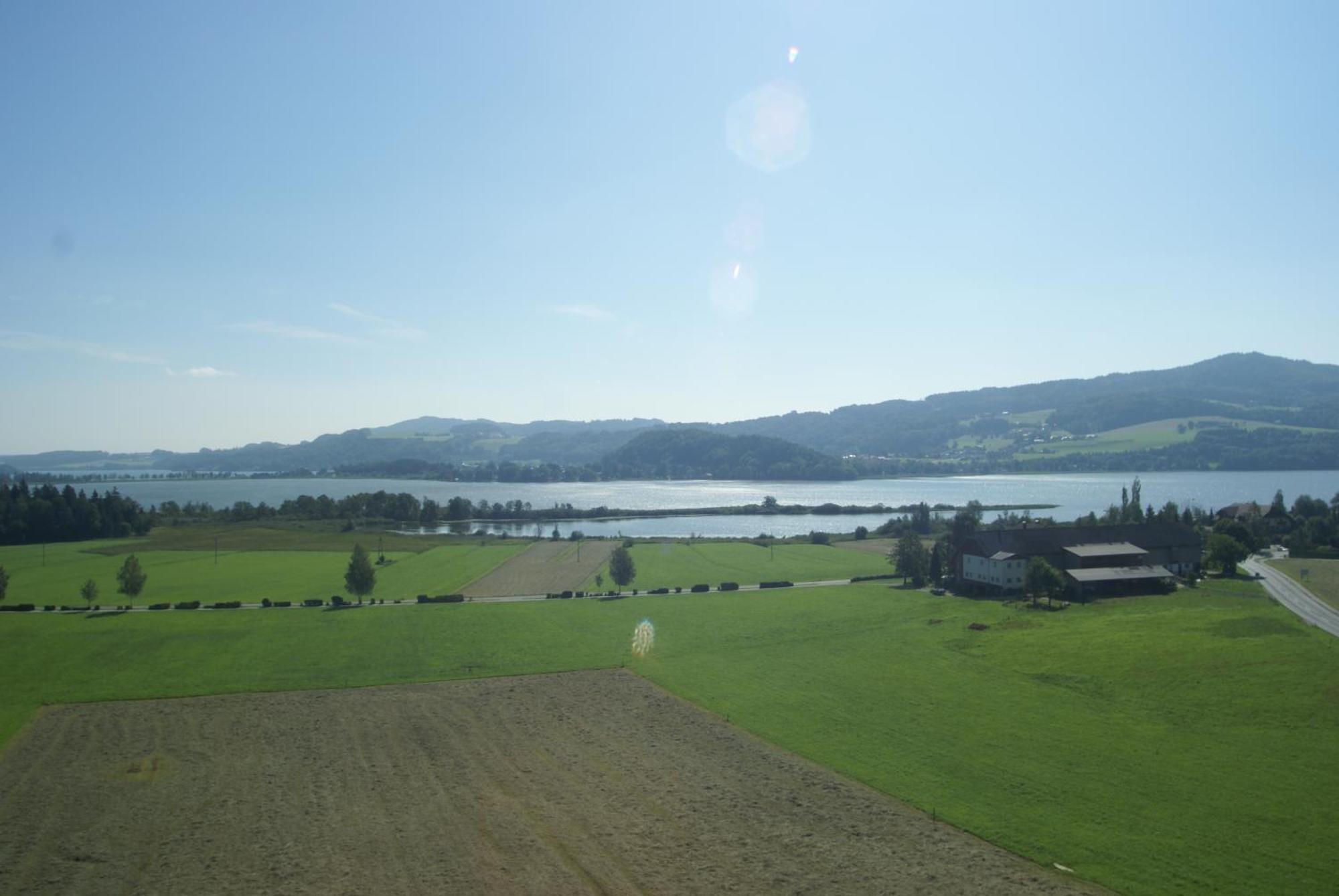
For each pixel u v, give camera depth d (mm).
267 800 54031
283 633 104562
